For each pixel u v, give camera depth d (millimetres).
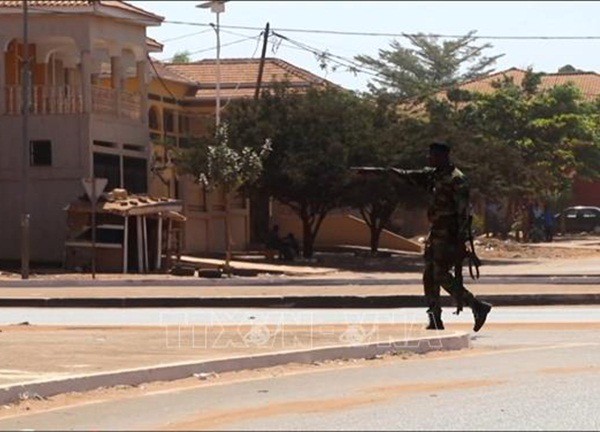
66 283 57344
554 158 108625
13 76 79125
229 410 19672
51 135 72812
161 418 18984
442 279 30188
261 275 66625
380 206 82688
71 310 44062
